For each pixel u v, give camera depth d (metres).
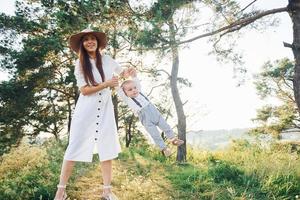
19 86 21.56
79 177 6.96
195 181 7.53
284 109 30.50
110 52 16.44
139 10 8.91
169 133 5.15
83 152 4.82
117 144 5.04
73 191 5.97
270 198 6.68
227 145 15.00
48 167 6.99
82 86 4.88
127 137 30.88
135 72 5.32
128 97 5.25
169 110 25.34
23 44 20.89
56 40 18.95
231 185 7.32
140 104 5.18
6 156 7.45
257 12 9.64
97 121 4.90
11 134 23.30
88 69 4.86
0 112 22.62
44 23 21.64
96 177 7.13
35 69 22.27
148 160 11.06
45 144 9.55
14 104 22.19
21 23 21.48
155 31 7.89
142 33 8.06
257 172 7.87
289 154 9.99
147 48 8.27
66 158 4.79
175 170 9.25
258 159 9.33
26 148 8.05
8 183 5.96
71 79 22.16
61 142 10.23
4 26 21.50
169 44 8.07
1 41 21.62
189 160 16.73
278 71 19.38
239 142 14.62
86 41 4.93
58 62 23.22
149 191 6.63
